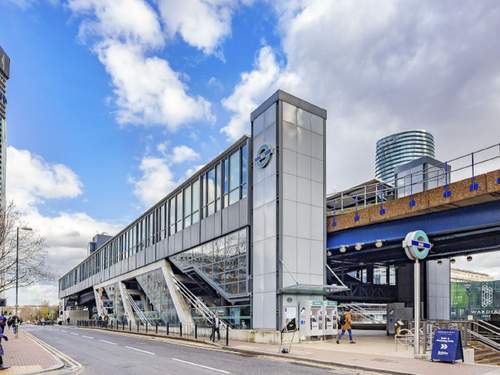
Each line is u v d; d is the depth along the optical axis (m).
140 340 27.98
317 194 26.70
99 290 64.56
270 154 25.88
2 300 53.56
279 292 23.62
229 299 29.09
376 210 25.02
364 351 18.08
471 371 12.54
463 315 48.97
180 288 38.06
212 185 33.34
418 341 15.67
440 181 31.41
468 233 23.02
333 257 32.47
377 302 44.44
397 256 32.50
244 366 14.55
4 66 90.12
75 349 21.78
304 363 15.30
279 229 24.45
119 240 56.47
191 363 15.41
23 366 14.95
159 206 43.75
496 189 19.17
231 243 29.53
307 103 27.16
